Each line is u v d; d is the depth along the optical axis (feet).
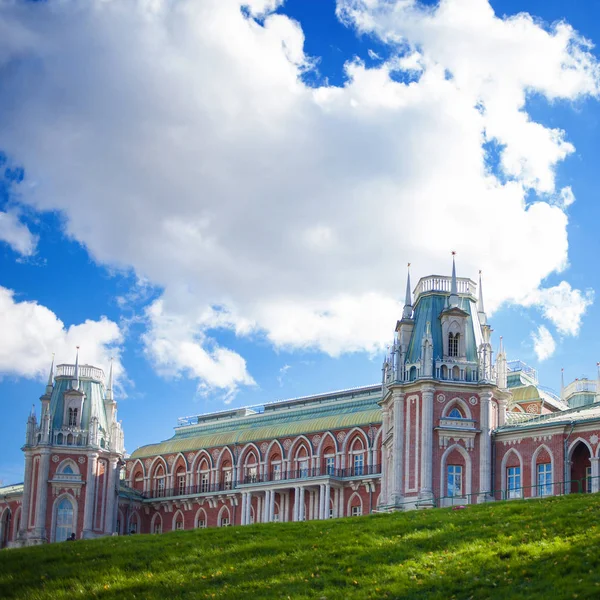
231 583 154.10
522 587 137.80
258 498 374.02
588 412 269.64
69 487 350.23
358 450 357.20
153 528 404.16
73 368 367.66
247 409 424.05
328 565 158.30
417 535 169.68
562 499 189.47
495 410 278.26
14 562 175.83
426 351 273.13
